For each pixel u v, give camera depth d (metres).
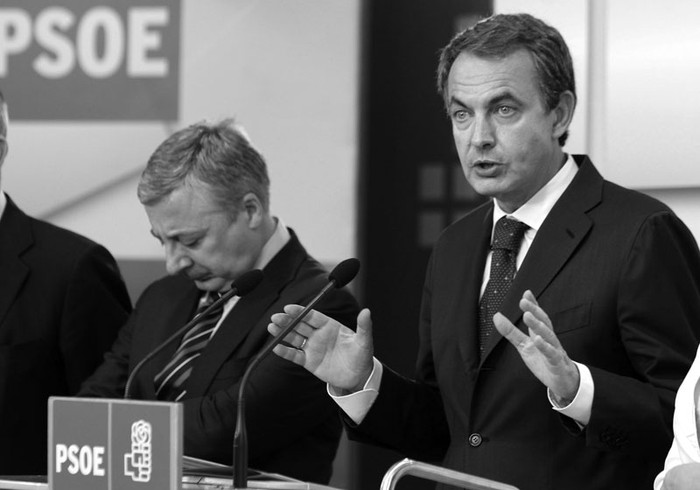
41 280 9.34
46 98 12.27
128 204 12.08
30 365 9.21
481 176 6.97
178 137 8.41
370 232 12.02
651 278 6.72
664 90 10.62
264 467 8.21
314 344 6.97
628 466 6.75
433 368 7.67
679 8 10.59
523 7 11.26
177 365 8.42
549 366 6.14
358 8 11.73
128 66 12.12
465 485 5.88
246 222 8.34
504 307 6.97
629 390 6.41
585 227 6.96
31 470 9.20
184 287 8.88
